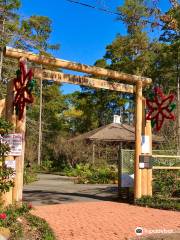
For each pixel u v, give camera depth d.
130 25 21.11
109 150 33.72
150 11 16.31
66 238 8.09
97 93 54.50
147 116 13.34
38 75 11.87
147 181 13.50
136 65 46.56
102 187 19.44
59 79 12.27
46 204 12.85
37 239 7.63
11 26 26.66
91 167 30.47
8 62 25.47
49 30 44.19
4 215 8.45
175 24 16.81
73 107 60.53
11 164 10.70
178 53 41.56
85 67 12.60
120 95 53.56
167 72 44.78
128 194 13.95
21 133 10.91
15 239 7.54
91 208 11.99
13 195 10.62
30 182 22.48
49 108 52.47
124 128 36.28
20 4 27.72
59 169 35.78
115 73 13.21
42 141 45.78
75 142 35.88
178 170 14.33
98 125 57.31
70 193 16.34
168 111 12.80
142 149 13.48
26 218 9.23
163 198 13.14
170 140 22.25
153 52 46.84
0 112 11.20
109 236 8.31
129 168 14.24
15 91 10.91
